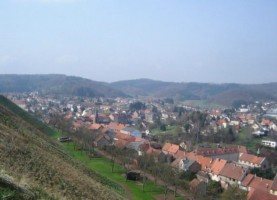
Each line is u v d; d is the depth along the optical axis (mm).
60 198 28719
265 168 108938
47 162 44344
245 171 90688
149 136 176750
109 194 47062
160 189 80312
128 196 68562
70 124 151875
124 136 144750
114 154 107938
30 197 24125
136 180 85562
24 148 44969
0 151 37469
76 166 61656
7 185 23719
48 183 34031
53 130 141625
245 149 135875
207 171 98812
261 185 83312
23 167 35125
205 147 146250
